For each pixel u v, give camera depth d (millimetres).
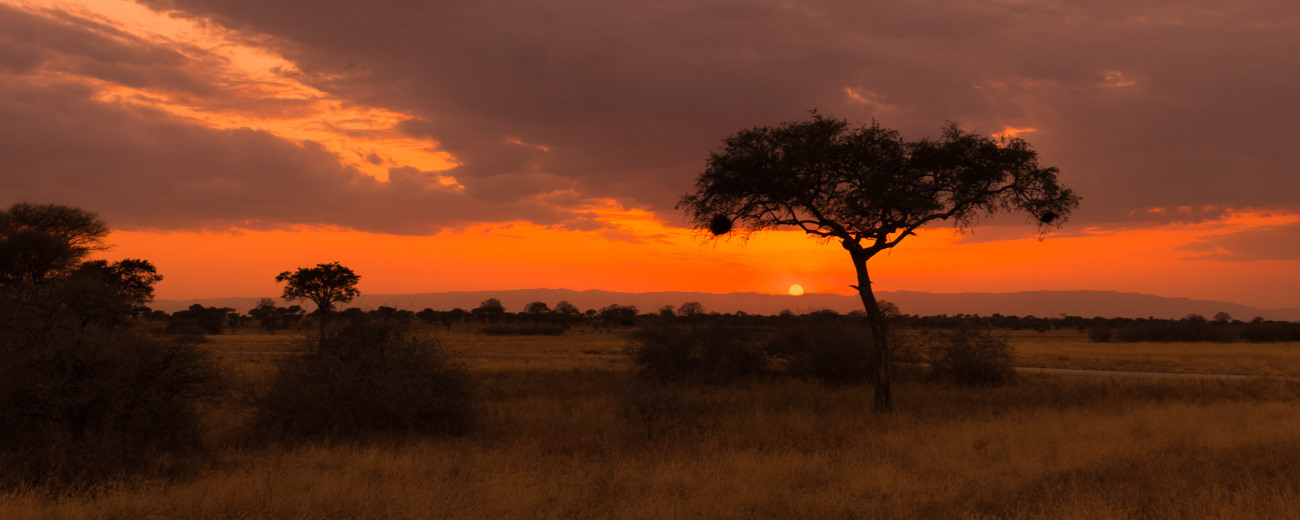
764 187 21141
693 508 8781
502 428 16750
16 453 10273
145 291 43375
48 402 11031
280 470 10766
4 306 11812
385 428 15766
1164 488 9445
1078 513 8055
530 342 86812
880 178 20328
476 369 35062
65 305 12344
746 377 31047
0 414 10945
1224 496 8844
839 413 19469
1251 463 11008
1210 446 12625
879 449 12719
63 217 36906
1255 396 23844
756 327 32688
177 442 12203
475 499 9008
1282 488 9336
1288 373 36312
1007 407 20516
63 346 11445
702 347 31078
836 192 21625
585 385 27547
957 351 30703
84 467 9953
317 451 12742
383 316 17359
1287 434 13750
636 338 31797
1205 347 71438
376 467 11094
